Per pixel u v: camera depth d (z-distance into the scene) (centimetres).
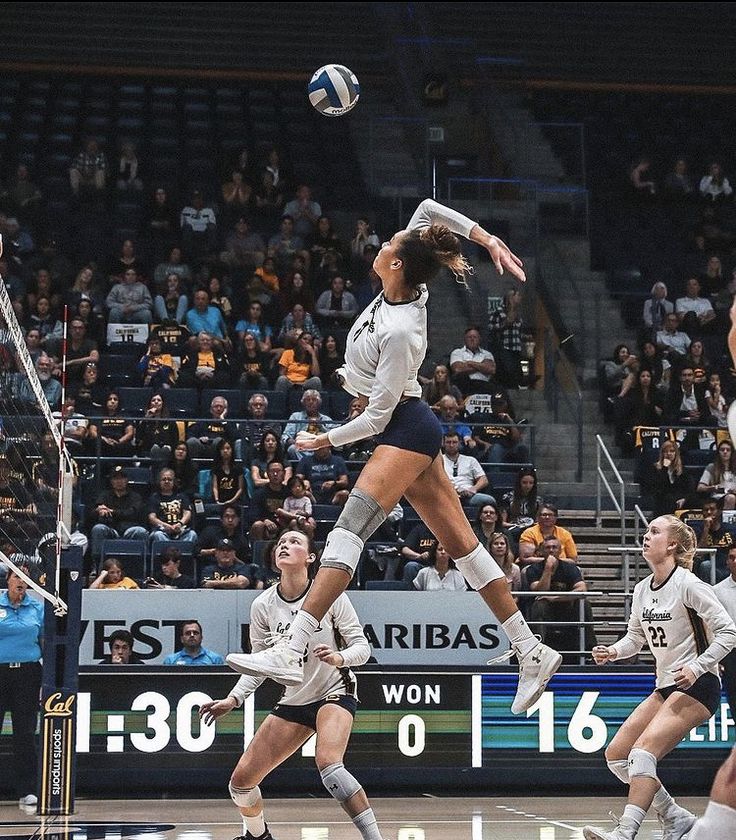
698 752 1019
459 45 2136
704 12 2422
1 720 934
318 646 533
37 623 938
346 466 1338
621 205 2061
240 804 601
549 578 1111
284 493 1234
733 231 2023
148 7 2289
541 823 803
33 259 1733
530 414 1633
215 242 1847
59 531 860
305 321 1603
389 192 2014
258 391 1457
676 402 1557
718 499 1325
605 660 662
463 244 1838
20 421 765
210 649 1032
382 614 1049
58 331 1508
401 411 425
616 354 1644
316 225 1872
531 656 442
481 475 1323
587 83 2327
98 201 1931
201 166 2036
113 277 1680
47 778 855
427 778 993
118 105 2172
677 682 593
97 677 971
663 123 2256
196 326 1587
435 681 1002
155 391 1439
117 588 1047
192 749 976
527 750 1005
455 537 441
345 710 580
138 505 1235
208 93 2239
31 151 2036
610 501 1461
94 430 1318
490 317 1688
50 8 2255
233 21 2303
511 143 2019
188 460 1291
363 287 1730
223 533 1180
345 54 2298
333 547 413
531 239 1888
